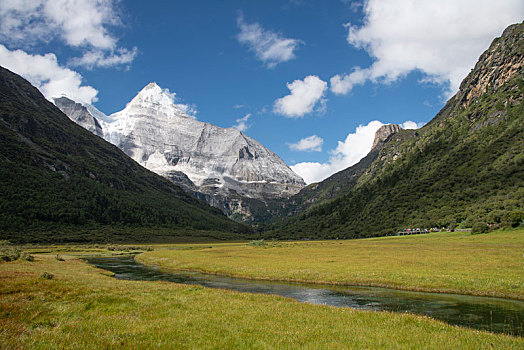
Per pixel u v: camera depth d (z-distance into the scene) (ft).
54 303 86.28
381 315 81.05
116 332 62.69
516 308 101.24
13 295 91.04
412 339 60.75
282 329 67.51
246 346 55.62
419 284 138.41
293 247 412.57
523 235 306.35
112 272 213.25
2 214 547.90
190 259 275.59
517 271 142.20
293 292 135.23
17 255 231.09
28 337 56.95
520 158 573.33
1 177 631.15
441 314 94.84
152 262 282.97
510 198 470.39
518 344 58.54
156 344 55.36
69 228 622.95
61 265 215.10
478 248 241.96
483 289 123.75
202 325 69.62
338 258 236.22
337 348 54.70
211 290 121.19
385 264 189.06
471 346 56.75
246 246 492.54
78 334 60.23
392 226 635.25
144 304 90.02
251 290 141.49
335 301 115.75
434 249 262.26
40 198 653.30
